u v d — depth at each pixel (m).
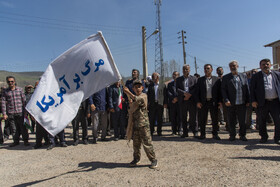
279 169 3.66
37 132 6.52
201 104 6.45
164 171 3.85
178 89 6.76
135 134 4.17
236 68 5.99
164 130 8.72
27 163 4.98
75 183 3.57
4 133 8.37
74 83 3.72
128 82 7.36
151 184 3.32
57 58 3.70
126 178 3.63
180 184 3.26
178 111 7.46
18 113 6.98
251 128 8.02
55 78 3.63
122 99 7.11
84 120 6.68
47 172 4.30
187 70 6.70
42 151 6.07
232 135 6.06
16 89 7.02
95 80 3.82
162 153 5.08
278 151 4.75
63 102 3.59
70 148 6.22
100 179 3.66
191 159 4.48
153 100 7.31
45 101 3.47
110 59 3.88
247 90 6.02
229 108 6.06
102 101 6.78
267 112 5.63
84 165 4.55
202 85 6.45
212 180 3.35
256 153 4.65
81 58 3.80
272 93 5.49
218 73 7.52
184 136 6.81
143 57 15.84
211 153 4.86
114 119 7.00
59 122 3.49
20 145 7.20
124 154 5.25
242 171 3.66
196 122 6.81
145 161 4.54
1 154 6.00
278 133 5.48
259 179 3.30
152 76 7.45
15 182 3.86
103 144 6.52
